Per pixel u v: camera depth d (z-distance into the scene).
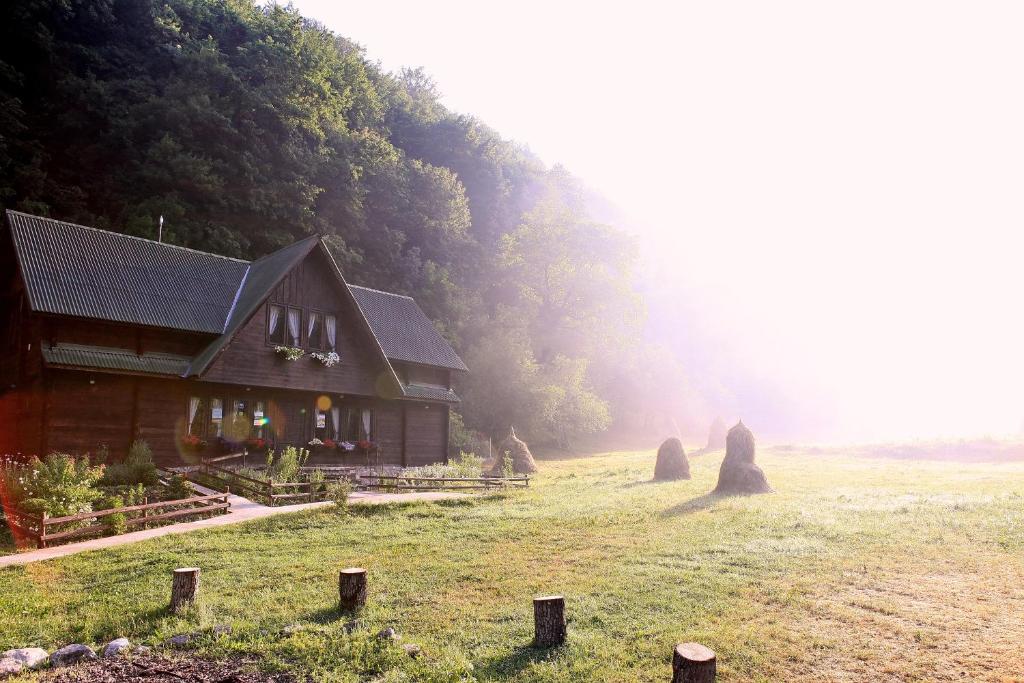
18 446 23.80
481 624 8.81
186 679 7.25
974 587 9.17
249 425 26.55
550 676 7.04
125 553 12.91
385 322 35.66
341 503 17.56
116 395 23.12
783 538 12.64
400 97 96.38
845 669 6.89
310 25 78.81
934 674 6.66
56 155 49.38
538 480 28.44
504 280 73.00
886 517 14.27
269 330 26.92
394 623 8.95
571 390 59.53
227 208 51.34
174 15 61.31
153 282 26.11
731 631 7.98
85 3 55.66
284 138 59.00
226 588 10.60
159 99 50.94
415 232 71.56
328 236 54.94
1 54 50.00
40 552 13.17
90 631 8.77
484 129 111.69
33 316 23.55
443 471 27.39
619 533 13.98
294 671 7.41
